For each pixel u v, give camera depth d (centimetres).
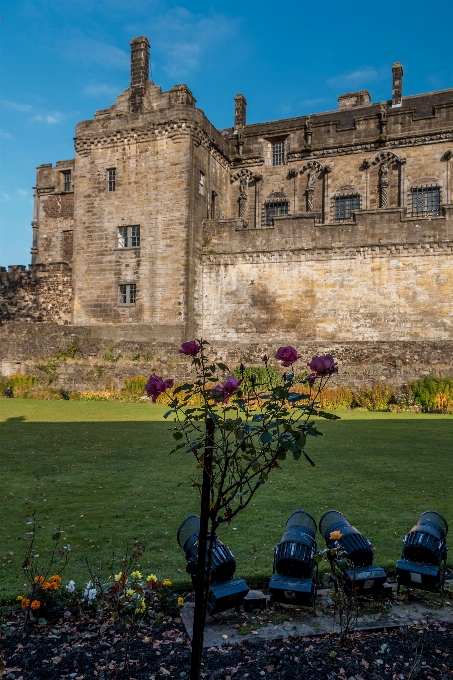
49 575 678
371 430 1872
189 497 1027
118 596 563
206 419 450
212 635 559
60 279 3703
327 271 3219
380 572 608
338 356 3120
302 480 1160
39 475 1195
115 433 1756
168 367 2972
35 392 2919
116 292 3488
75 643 542
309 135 3853
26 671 496
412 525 873
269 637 554
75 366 3028
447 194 3525
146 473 1218
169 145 3400
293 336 3256
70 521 888
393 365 3009
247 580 668
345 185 3781
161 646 539
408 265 3077
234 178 4034
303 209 3888
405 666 504
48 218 4484
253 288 3356
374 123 3716
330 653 523
